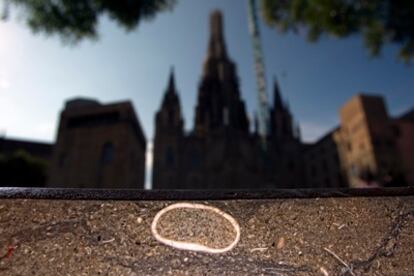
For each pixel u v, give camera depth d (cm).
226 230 100
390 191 114
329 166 3869
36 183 2295
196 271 92
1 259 88
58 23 703
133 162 3003
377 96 3030
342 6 901
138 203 102
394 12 888
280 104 5350
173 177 4097
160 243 96
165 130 4397
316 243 100
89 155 2695
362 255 98
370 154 2717
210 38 6309
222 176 4306
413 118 2941
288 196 109
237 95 5400
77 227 95
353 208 108
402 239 103
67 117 2948
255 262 95
